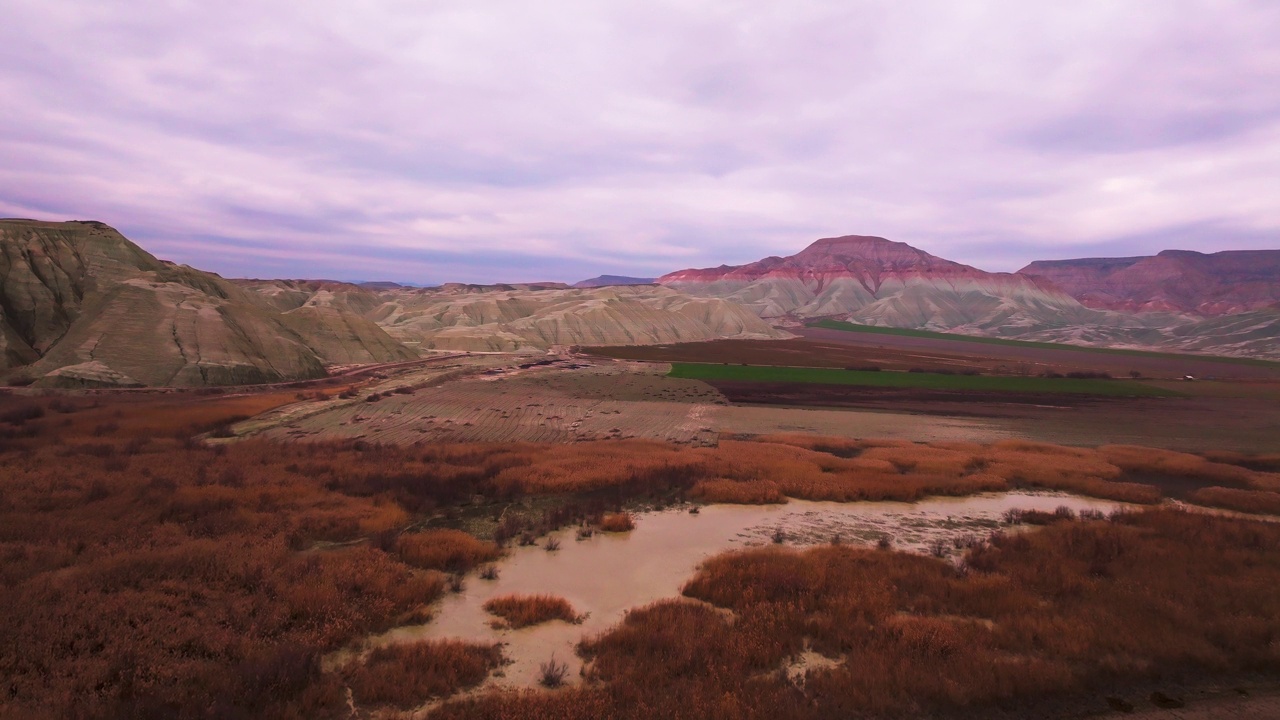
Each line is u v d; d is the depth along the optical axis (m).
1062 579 17.05
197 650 12.16
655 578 17.89
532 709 10.54
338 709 10.77
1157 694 11.34
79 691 10.48
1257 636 13.30
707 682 11.54
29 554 16.16
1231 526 22.58
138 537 18.23
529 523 22.39
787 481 28.45
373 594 15.26
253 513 21.23
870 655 12.61
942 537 22.34
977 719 10.62
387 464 30.12
